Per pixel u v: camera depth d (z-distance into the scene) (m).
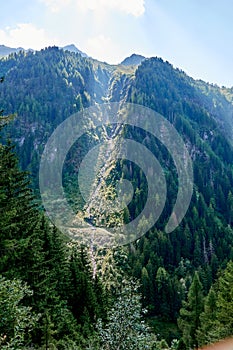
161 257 126.62
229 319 34.09
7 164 22.05
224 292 37.12
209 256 139.88
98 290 46.75
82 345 26.28
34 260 23.69
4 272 19.64
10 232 20.69
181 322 56.47
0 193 19.20
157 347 16.03
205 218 167.88
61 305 31.97
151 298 99.75
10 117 19.89
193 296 51.72
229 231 159.50
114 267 120.69
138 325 14.74
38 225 26.86
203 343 36.66
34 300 24.45
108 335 14.59
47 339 23.09
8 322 12.22
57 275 34.31
